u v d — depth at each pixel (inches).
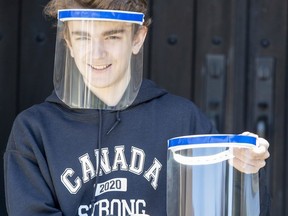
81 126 115.7
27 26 174.7
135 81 112.9
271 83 175.6
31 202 111.7
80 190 112.9
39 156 114.1
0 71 174.4
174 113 118.8
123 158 115.1
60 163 113.8
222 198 103.5
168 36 175.6
